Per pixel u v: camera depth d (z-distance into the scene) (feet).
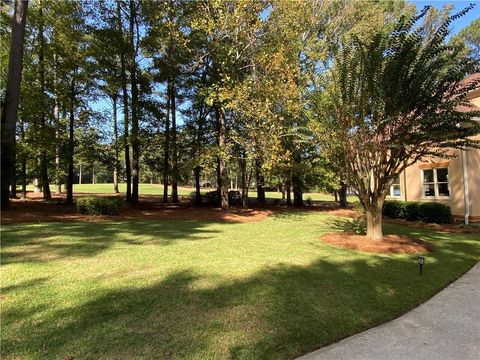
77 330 11.13
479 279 19.45
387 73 23.13
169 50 56.59
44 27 54.24
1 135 39.68
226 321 12.25
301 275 17.99
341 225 38.88
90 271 17.40
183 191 123.85
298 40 52.60
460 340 11.81
